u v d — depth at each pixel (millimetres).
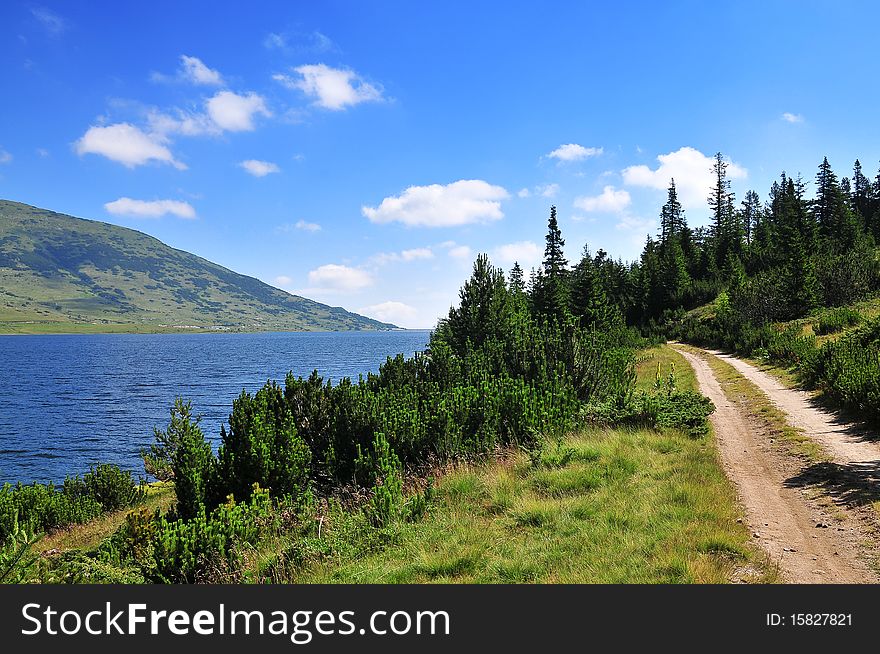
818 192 102000
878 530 7852
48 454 41156
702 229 122125
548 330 22125
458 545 8172
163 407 64625
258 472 12562
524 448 13547
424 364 22203
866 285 51062
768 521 8641
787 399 20922
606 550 7289
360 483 12555
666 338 69625
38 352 186250
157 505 20484
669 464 11570
